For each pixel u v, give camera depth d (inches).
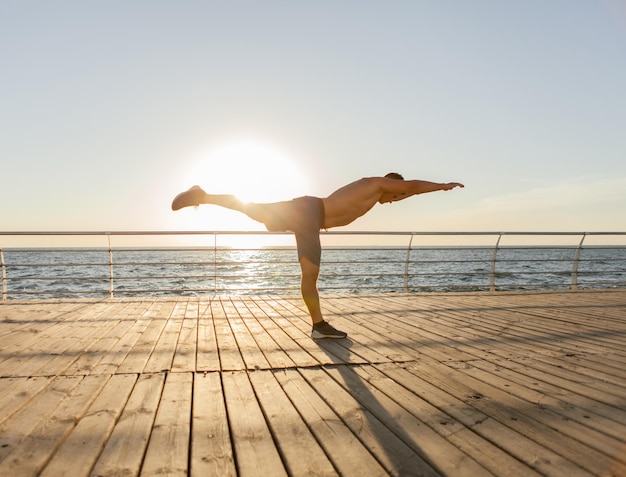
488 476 69.5
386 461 73.9
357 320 217.8
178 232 294.7
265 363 136.7
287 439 82.0
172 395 107.0
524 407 99.7
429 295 317.1
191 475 68.9
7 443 79.8
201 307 260.5
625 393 110.3
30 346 159.8
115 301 281.6
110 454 75.8
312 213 174.4
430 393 108.7
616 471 71.4
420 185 175.9
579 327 201.5
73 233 280.1
